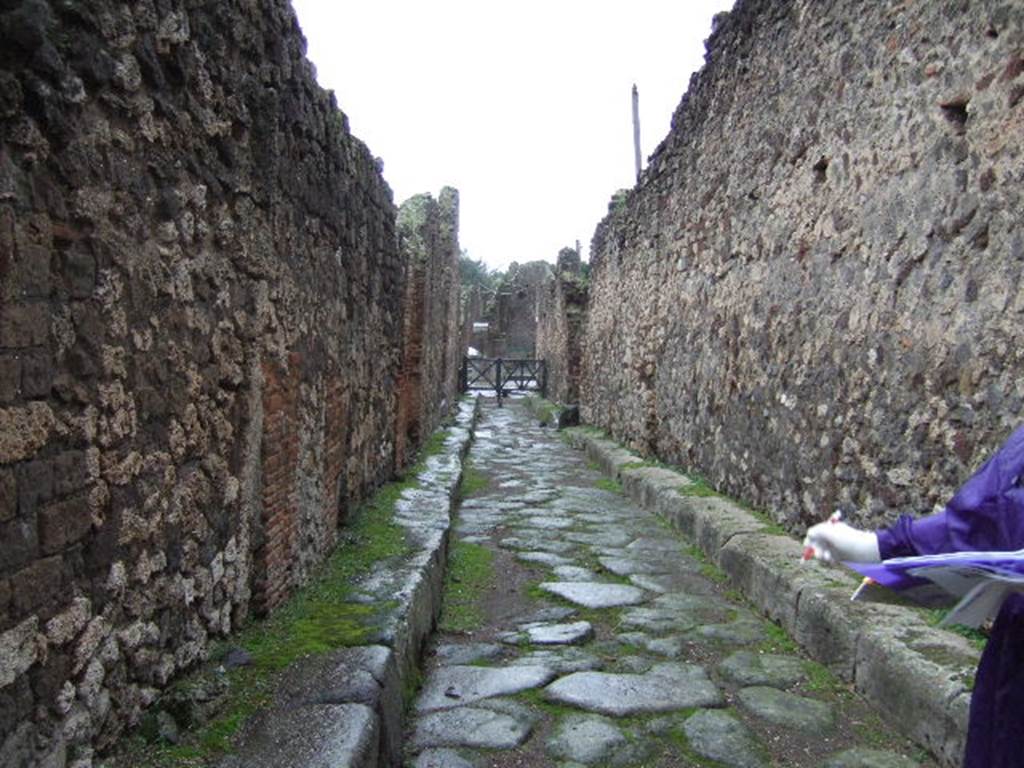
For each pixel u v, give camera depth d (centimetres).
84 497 228
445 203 1920
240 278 349
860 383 523
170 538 287
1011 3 389
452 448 1173
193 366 302
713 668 438
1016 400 380
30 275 202
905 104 479
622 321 1285
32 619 204
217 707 286
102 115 236
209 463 322
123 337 250
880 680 379
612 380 1366
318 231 492
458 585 591
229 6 322
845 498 538
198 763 250
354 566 494
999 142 396
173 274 284
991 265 400
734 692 407
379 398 774
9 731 195
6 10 191
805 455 597
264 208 372
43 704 210
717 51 813
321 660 334
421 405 1118
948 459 431
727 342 771
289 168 417
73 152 220
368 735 277
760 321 689
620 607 540
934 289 446
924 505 453
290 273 424
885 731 366
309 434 471
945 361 435
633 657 453
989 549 198
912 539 209
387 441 825
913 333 464
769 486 664
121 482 250
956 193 429
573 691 404
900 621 409
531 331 3925
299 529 445
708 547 655
